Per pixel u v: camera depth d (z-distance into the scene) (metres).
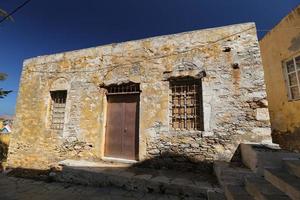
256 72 4.85
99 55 6.68
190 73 5.37
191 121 5.32
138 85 6.02
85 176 5.02
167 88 5.57
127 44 6.33
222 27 5.36
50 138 6.85
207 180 4.28
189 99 5.45
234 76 5.00
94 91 6.51
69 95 6.85
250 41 5.04
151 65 5.87
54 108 7.28
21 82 7.95
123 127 6.09
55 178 5.41
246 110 4.77
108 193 4.32
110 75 6.36
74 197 4.17
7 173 6.76
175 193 4.06
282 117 6.14
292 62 5.84
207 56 5.34
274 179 2.94
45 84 7.43
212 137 4.91
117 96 6.38
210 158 4.85
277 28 6.29
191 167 4.96
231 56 5.12
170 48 5.76
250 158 3.87
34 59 7.89
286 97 5.96
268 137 4.50
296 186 2.36
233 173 3.68
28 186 4.96
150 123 5.53
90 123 6.35
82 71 6.84
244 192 3.17
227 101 4.95
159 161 5.25
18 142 7.40
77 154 6.32
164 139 5.32
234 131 4.77
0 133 10.77
